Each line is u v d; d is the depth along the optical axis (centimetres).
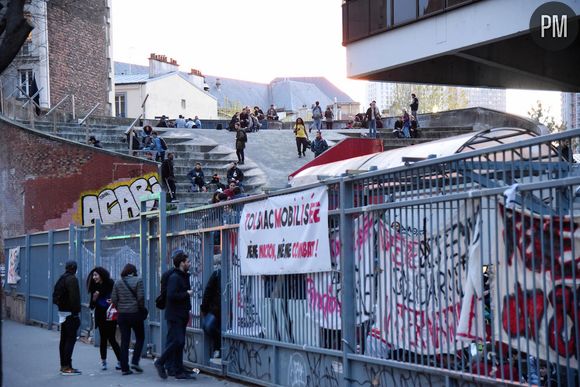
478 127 4528
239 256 1268
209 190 3241
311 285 1064
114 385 1304
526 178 739
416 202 848
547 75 2555
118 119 4412
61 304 1459
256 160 3800
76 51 4969
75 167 3219
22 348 1906
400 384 888
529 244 696
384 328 915
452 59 2733
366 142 3195
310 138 4303
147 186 3167
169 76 7856
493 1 2200
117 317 1441
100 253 1967
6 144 3381
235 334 1277
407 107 9956
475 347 765
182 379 1332
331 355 1009
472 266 764
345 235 980
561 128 7419
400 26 2500
